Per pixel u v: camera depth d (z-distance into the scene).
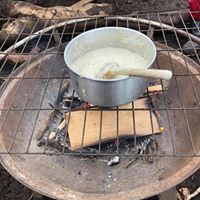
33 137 0.52
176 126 0.53
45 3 1.04
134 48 0.49
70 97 0.57
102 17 0.68
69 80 0.61
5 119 0.47
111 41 0.50
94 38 0.48
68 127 0.50
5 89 0.52
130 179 0.48
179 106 0.55
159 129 0.52
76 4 0.93
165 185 0.38
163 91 0.55
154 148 0.51
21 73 0.55
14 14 0.85
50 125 0.51
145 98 0.53
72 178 0.48
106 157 0.51
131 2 1.02
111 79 0.39
